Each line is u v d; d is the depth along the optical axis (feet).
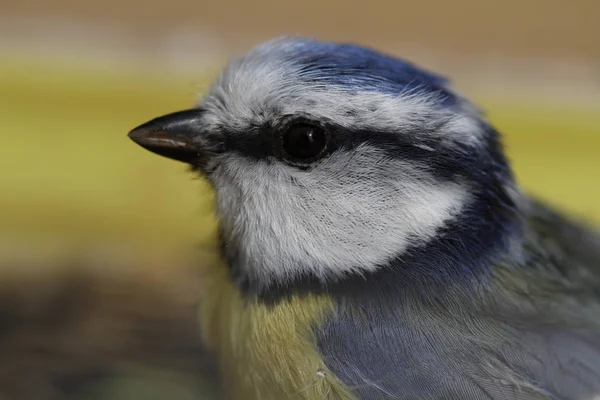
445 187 1.99
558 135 2.19
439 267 1.99
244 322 2.01
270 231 2.00
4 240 2.16
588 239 2.03
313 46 2.00
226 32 2.20
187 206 2.17
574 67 2.24
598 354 2.00
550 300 2.00
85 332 2.11
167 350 2.11
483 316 1.99
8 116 2.16
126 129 2.17
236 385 2.02
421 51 2.28
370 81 1.99
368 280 2.00
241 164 2.00
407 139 1.99
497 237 2.00
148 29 2.19
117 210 2.17
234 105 2.00
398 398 1.99
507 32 2.32
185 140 2.01
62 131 2.17
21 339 2.11
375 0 2.39
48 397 2.09
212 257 2.03
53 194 2.17
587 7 2.41
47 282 2.15
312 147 1.99
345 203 1.99
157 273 2.15
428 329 1.99
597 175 2.18
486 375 1.99
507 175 2.01
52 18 2.18
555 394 1.99
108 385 2.09
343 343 1.99
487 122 2.00
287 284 2.00
